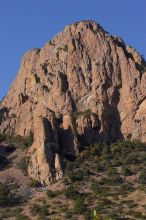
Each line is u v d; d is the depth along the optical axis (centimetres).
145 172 17062
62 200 16050
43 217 15200
